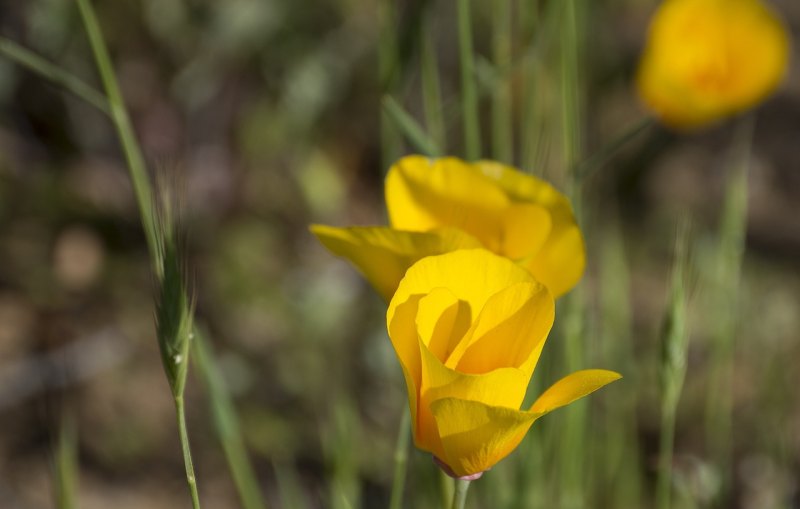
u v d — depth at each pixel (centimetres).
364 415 84
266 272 95
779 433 66
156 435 86
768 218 115
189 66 93
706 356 89
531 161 56
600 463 69
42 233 96
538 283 45
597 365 68
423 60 54
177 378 45
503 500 57
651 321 96
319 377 87
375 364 83
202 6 91
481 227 48
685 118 60
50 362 88
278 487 82
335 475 56
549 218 48
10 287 93
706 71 60
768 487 74
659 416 86
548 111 60
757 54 59
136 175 50
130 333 92
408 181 48
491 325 45
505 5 56
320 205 96
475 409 44
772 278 104
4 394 86
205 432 86
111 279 95
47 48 90
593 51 82
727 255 62
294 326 89
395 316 45
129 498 81
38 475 81
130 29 94
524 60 55
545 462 57
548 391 45
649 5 133
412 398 45
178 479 84
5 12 89
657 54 59
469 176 48
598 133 84
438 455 45
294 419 86
